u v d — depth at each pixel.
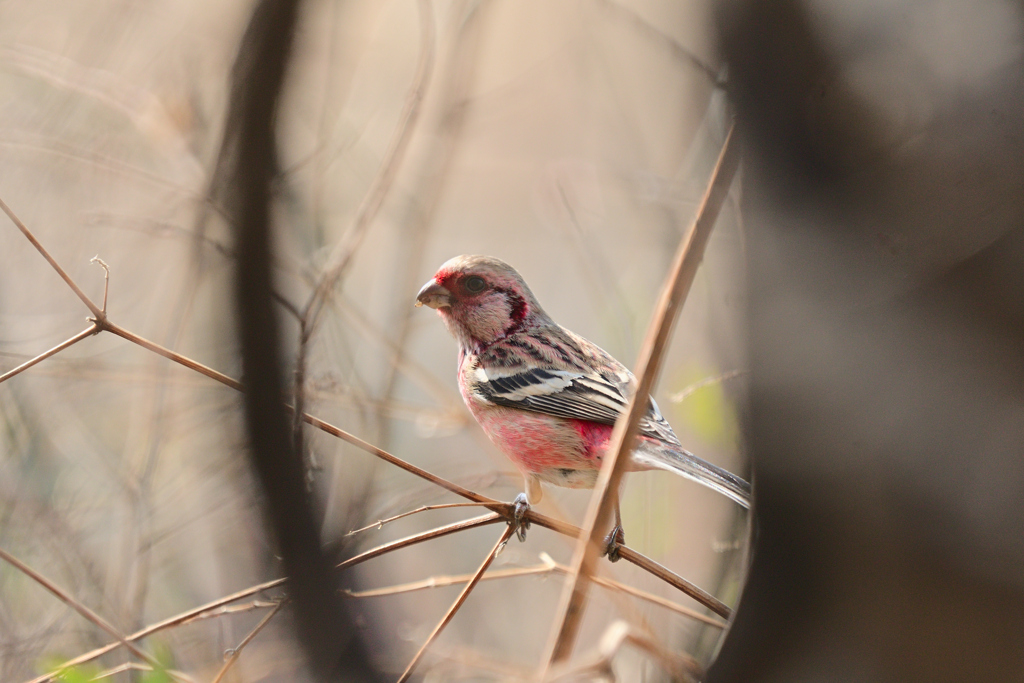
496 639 10.62
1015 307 4.49
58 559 8.43
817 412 4.73
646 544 9.58
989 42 4.65
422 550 11.59
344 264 8.39
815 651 4.68
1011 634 4.38
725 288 7.13
